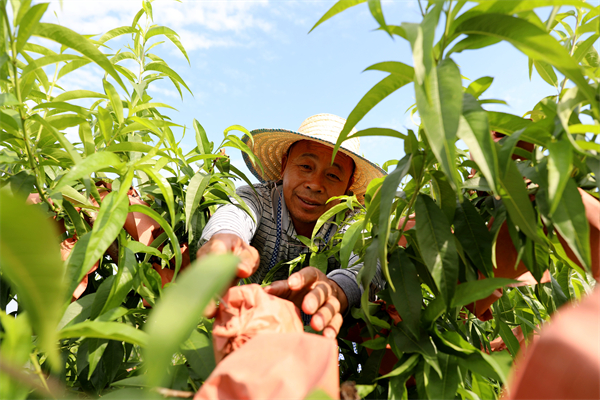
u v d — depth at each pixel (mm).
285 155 1422
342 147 1155
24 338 347
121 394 389
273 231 1183
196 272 183
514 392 229
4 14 439
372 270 502
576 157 408
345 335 664
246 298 409
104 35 882
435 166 656
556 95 602
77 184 681
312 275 587
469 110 366
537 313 821
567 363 210
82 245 418
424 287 844
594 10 371
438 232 451
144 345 353
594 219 393
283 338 333
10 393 331
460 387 472
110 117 613
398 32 406
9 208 164
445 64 366
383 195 442
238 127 804
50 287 181
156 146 588
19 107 501
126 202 460
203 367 434
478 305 543
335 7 467
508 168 393
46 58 495
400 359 477
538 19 389
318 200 1179
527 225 394
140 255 796
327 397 276
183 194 863
